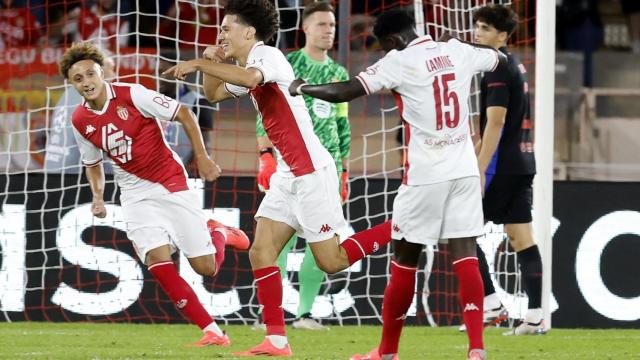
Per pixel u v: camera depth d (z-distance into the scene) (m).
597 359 16.81
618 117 35.16
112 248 23.28
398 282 14.66
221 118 32.31
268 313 16.34
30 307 23.25
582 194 23.72
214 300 23.33
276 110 16.22
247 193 23.53
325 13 21.42
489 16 20.09
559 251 23.61
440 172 14.16
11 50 32.97
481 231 14.42
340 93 14.08
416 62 14.20
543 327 21.59
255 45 16.22
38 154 30.97
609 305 23.61
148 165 17.78
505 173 20.64
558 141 35.12
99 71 17.55
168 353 16.70
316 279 21.89
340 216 16.64
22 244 23.23
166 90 28.28
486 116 20.28
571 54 36.84
